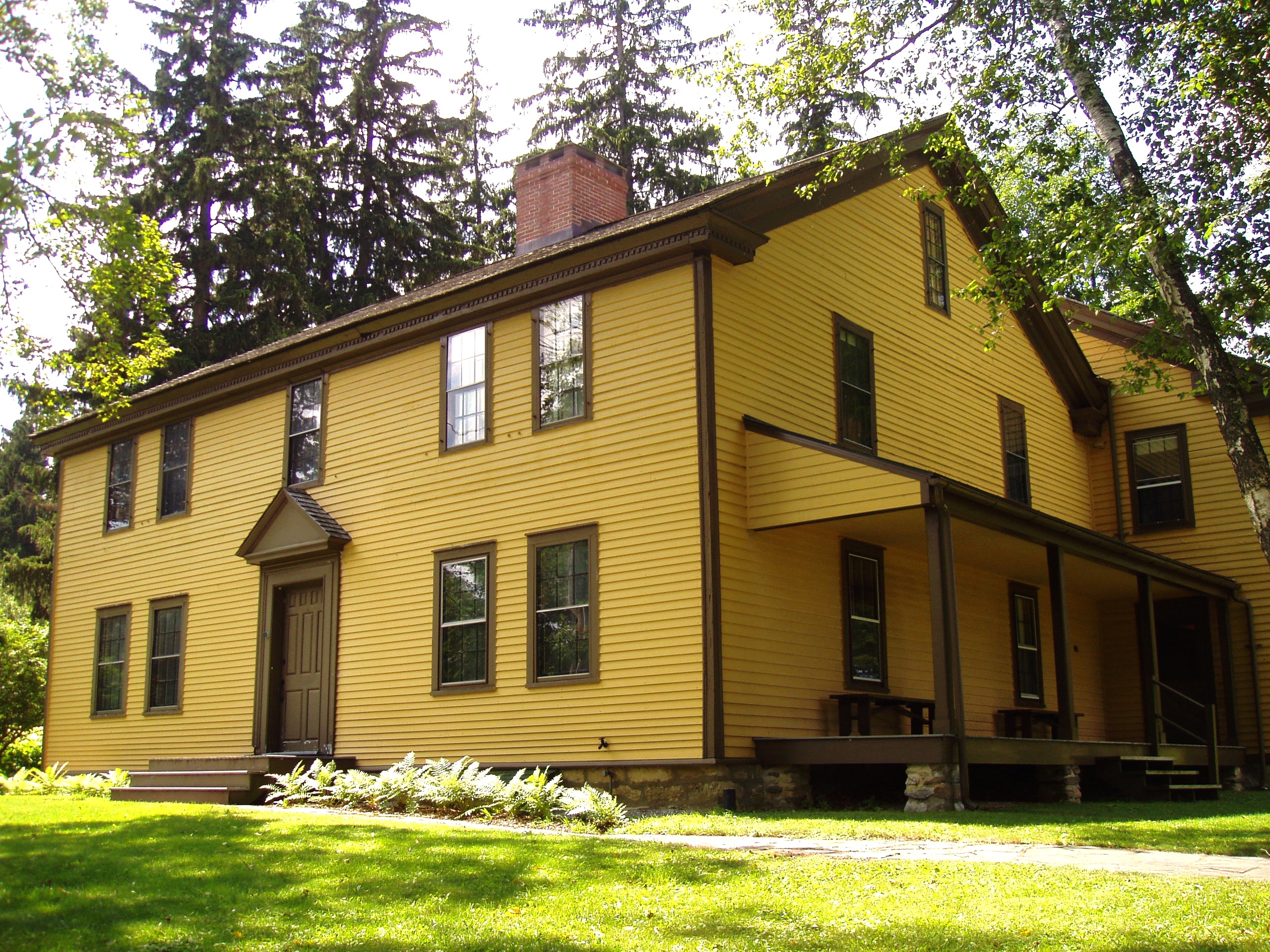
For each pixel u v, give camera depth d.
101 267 14.21
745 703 13.17
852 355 16.25
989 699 17.73
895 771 15.05
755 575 13.66
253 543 18.25
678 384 13.77
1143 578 17.47
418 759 15.50
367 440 17.25
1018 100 15.49
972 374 19.20
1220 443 21.38
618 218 19.62
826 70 15.51
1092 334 23.34
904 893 6.82
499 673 14.87
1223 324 15.60
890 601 15.98
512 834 9.13
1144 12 14.66
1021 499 20.05
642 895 6.83
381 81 40.03
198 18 35.75
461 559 15.62
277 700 17.75
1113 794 15.95
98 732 20.53
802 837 10.05
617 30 39.56
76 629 21.59
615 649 13.75
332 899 6.81
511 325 15.70
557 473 14.77
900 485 12.68
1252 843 9.27
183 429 20.45
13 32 12.79
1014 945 5.71
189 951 5.80
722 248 13.80
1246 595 20.72
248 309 34.62
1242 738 20.20
